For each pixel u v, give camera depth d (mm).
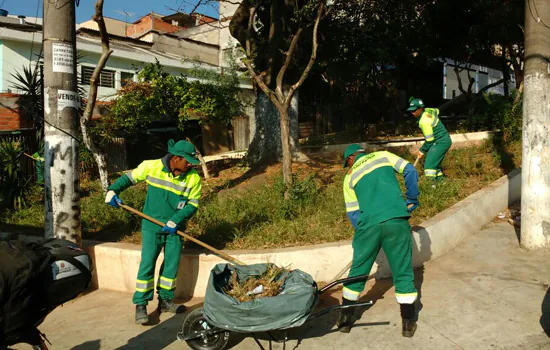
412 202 4230
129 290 5469
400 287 3977
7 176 8273
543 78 5535
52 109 5430
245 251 5168
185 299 5195
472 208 6566
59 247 3301
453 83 24609
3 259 2863
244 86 18344
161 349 4059
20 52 14484
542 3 5480
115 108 9836
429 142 7574
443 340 3861
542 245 5633
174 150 4629
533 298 4473
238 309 3549
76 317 4867
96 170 10766
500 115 12516
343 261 5152
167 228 4574
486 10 14094
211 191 8422
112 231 6605
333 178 8430
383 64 15070
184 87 9633
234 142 18125
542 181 5594
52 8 5379
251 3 8758
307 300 3562
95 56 15930
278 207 6512
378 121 18641
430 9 14578
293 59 9281
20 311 2877
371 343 3893
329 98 19859
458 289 4773
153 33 20484
